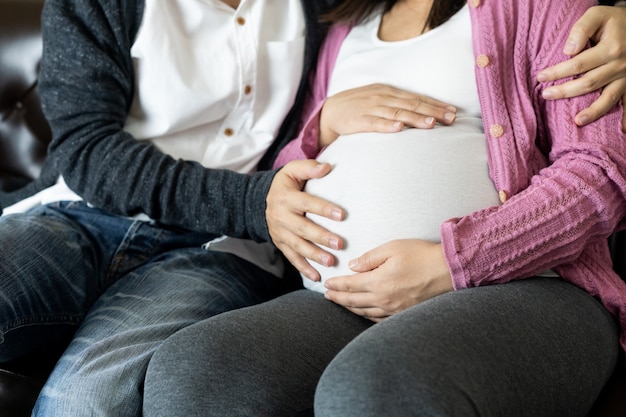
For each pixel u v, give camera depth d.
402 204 1.00
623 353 1.00
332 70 1.32
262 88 1.30
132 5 1.21
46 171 1.37
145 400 0.88
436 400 0.70
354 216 1.03
